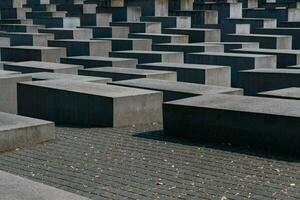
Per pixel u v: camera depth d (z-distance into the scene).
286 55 18.91
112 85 12.65
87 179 7.64
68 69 16.84
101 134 10.48
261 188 7.17
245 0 39.66
